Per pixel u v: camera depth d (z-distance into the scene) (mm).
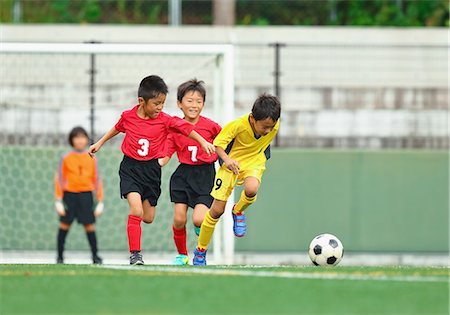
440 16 63688
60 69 51781
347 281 19641
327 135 51188
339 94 52906
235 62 54406
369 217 49406
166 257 47250
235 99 51875
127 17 64438
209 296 17531
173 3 59062
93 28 56625
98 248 48062
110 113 49500
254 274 20859
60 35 56531
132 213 26375
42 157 48062
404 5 64312
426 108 53375
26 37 56250
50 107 48969
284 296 17547
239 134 26391
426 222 49719
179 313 15617
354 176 49375
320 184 49188
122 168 26969
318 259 27547
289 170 49062
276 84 49344
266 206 48875
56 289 18344
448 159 49719
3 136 49219
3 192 47938
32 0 63219
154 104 26312
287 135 50875
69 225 41500
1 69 51250
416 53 55625
